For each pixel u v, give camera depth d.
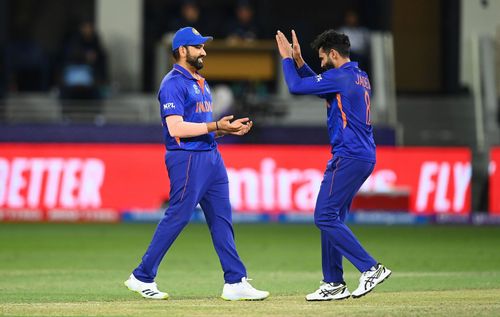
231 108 71.44
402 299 30.88
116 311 28.09
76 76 74.62
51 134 70.31
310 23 90.12
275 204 66.88
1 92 77.81
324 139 71.19
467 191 66.94
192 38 30.59
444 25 84.94
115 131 70.19
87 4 89.19
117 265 45.03
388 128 69.56
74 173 67.88
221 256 31.02
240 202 67.06
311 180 66.88
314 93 29.78
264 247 53.41
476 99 79.00
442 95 85.25
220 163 31.14
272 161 67.19
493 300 30.59
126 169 67.81
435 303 29.67
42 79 83.06
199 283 37.69
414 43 85.69
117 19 80.44
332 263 30.33
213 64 75.31
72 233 60.50
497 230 63.41
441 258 48.22
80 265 44.94
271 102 75.62
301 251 51.56
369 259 29.58
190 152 30.52
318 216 29.78
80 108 74.94
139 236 58.97
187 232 61.56
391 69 78.12
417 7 85.31
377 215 67.06
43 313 27.77
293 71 29.98
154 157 67.88
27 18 88.31
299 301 30.47
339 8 90.06
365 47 77.25
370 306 28.88
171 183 30.77
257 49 75.12
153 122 75.56
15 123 70.38
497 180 66.81
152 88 85.88
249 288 30.98
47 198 67.75
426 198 67.12
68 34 81.69
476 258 48.22
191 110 30.75
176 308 28.67
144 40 85.62
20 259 47.31
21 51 82.00
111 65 80.25
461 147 78.44
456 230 63.34
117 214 67.50
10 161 68.12
